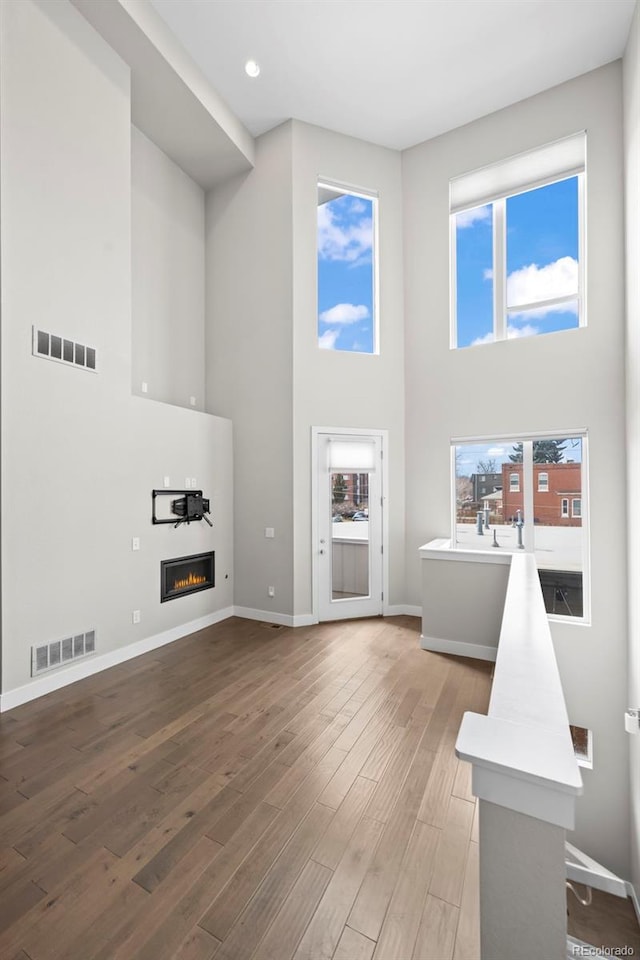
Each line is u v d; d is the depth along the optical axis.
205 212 5.66
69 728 2.75
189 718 2.88
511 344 4.98
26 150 3.08
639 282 3.71
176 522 4.48
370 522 5.36
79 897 1.60
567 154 4.69
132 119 4.57
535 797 0.74
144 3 3.65
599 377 4.52
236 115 4.94
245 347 5.32
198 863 1.75
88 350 3.55
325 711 2.97
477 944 1.44
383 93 4.72
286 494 5.02
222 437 5.23
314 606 5.07
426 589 4.22
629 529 4.21
